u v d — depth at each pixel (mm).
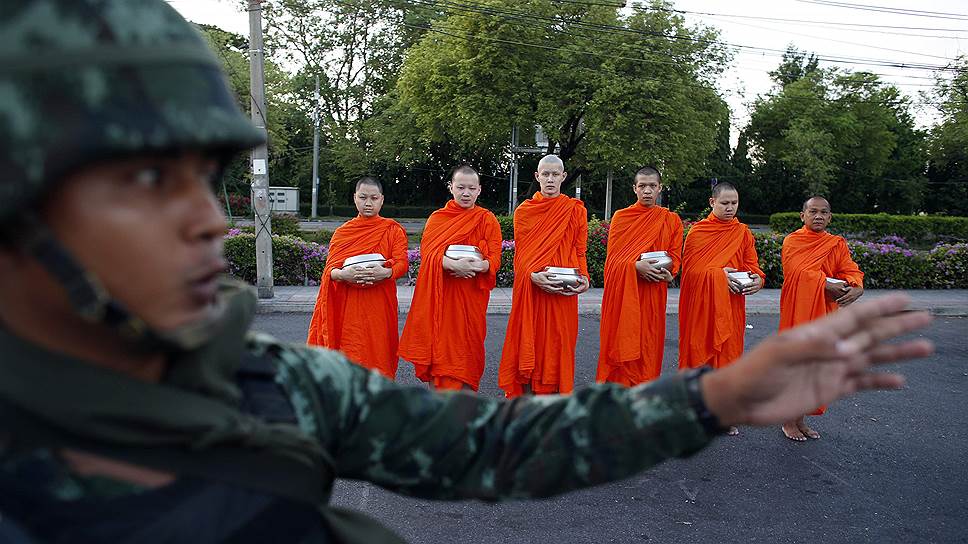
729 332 5805
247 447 784
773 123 44938
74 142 598
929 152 38469
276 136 29938
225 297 842
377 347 5879
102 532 706
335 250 5879
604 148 22281
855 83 43281
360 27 37469
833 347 771
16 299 700
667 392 908
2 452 706
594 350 8273
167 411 728
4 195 597
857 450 5168
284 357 934
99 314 657
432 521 3908
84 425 696
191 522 732
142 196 674
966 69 28906
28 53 609
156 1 703
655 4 22906
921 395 6715
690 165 26750
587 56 22609
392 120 34531
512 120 23047
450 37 23625
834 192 46969
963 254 13633
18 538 716
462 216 5891
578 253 5898
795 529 3896
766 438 5355
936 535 3865
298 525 815
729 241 5926
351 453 973
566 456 946
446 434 986
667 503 4184
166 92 649
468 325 5867
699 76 24516
